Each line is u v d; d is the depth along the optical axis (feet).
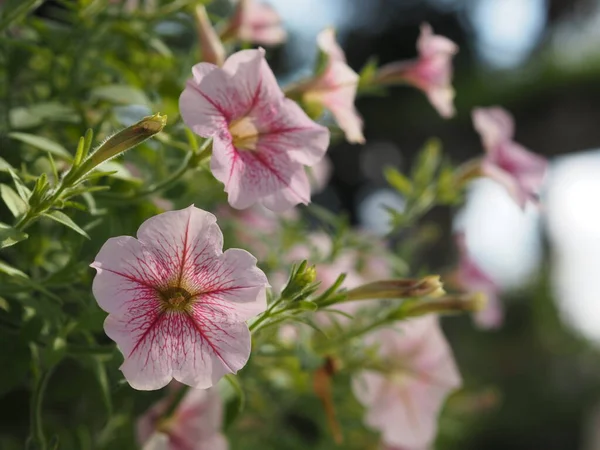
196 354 1.00
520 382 6.67
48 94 1.49
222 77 1.10
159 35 1.56
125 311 0.98
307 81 1.35
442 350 1.61
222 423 1.41
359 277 1.74
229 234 1.55
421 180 1.72
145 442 1.36
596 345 7.41
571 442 6.45
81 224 1.19
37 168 1.27
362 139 1.37
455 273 1.97
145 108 1.42
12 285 1.17
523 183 1.70
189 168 1.19
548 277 7.57
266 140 1.14
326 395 1.44
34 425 1.13
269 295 1.16
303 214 1.99
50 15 1.74
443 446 2.31
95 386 1.41
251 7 1.58
